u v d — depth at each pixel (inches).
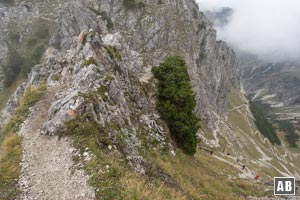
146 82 1588.3
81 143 809.5
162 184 846.5
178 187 940.0
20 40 5797.2
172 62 1668.3
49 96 1176.8
